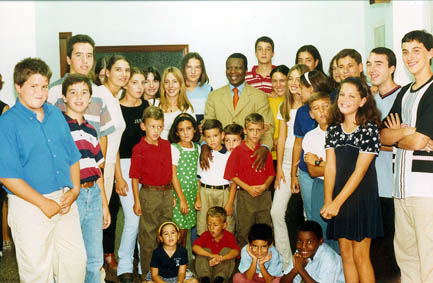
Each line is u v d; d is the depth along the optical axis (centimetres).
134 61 518
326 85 291
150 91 357
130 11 515
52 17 512
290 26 511
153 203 304
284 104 323
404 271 253
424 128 222
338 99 236
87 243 251
